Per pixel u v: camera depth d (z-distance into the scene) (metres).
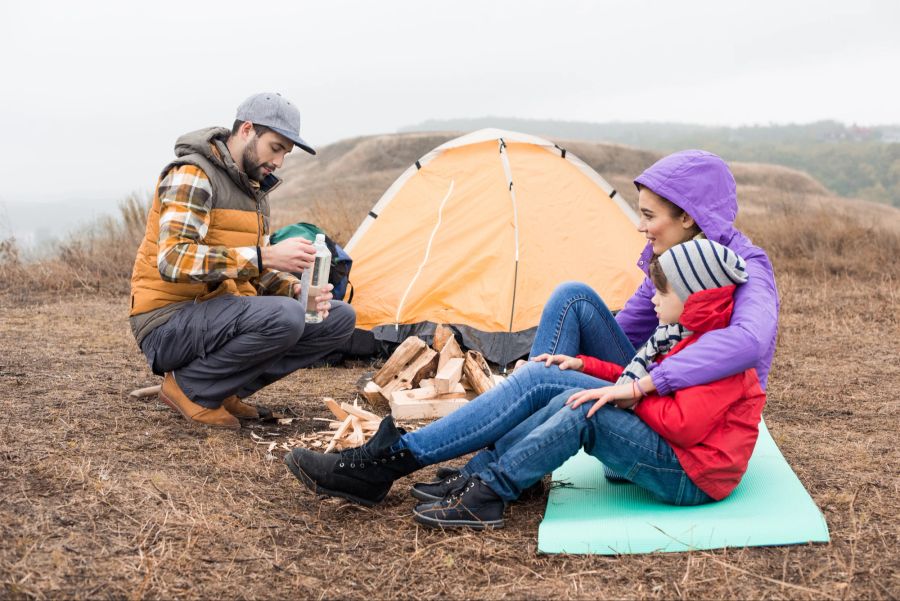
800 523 2.66
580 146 39.12
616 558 2.56
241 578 2.40
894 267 9.18
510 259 5.69
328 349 4.04
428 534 2.77
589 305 3.17
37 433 3.37
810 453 3.62
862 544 2.59
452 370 4.50
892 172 184.25
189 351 3.62
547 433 2.69
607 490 3.03
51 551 2.39
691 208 2.88
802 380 5.15
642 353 2.82
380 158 38.41
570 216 5.98
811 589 2.31
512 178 6.05
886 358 5.74
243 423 3.95
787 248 10.16
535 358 3.03
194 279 3.40
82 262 8.72
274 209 19.77
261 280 3.96
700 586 2.36
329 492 2.90
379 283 5.84
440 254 5.84
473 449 2.82
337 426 3.89
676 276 2.67
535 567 2.53
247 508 2.88
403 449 2.81
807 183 40.28
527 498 3.08
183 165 3.51
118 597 2.21
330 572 2.49
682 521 2.69
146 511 2.73
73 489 2.82
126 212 10.01
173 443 3.46
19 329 5.97
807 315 7.21
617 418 2.70
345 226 10.52
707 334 2.65
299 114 3.67
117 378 4.53
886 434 3.97
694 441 2.67
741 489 2.94
